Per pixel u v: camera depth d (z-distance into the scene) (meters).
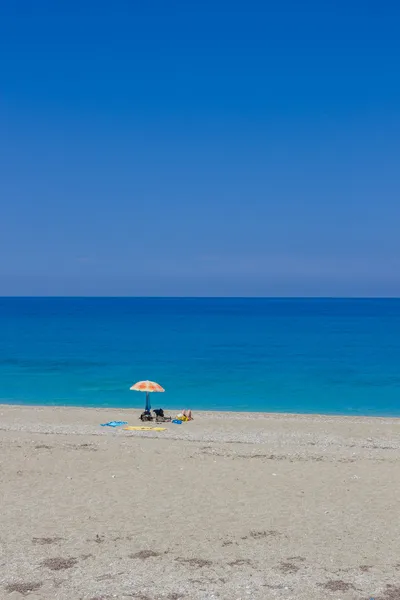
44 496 19.08
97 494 19.31
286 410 38.91
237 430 31.02
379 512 17.72
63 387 47.22
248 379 51.41
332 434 30.36
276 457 24.22
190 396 43.84
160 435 29.30
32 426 31.58
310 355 68.94
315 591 12.63
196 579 13.21
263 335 99.56
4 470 21.94
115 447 25.58
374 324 134.25
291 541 15.51
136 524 16.66
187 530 16.25
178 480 20.88
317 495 19.30
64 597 12.27
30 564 13.92
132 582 13.03
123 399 42.56
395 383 49.50
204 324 133.50
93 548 14.95
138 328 118.31
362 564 14.07
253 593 12.52
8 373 54.22
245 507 18.12
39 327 120.19
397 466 22.88
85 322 140.25
